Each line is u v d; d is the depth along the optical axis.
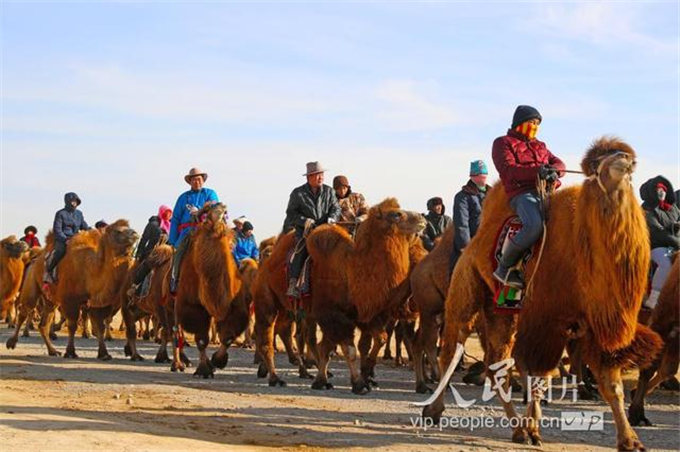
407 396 12.49
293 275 12.66
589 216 7.74
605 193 7.62
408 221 11.61
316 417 10.32
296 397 12.07
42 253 18.61
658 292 11.76
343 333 12.38
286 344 16.94
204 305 14.09
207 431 9.07
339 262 12.12
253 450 8.12
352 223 13.17
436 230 16.53
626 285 7.64
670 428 10.20
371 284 11.77
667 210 12.17
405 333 14.92
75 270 17.09
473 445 8.73
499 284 8.78
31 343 20.86
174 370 15.40
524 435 8.86
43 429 8.31
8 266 20.52
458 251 12.55
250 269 16.25
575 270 7.94
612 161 7.54
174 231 14.86
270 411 10.68
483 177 12.82
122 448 7.71
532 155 8.92
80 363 16.22
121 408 10.50
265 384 13.70
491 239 8.93
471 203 12.84
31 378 13.30
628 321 7.74
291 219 13.45
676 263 10.59
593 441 9.22
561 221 8.15
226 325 14.48
